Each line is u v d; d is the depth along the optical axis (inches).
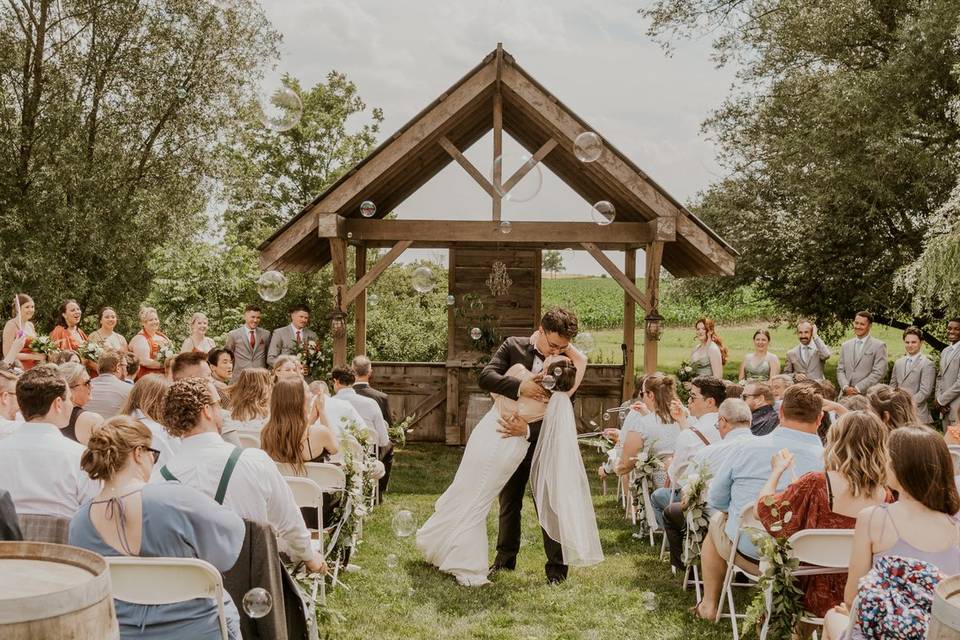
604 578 227.5
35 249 763.4
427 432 500.7
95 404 256.7
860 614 111.5
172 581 107.3
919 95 681.0
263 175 1186.0
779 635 151.9
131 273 852.6
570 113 383.2
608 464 320.8
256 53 895.7
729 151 848.3
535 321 497.0
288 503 137.3
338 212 401.1
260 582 122.0
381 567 233.9
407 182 472.7
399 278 858.8
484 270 496.4
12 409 187.3
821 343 423.2
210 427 135.0
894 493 164.9
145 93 855.1
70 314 374.9
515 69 385.7
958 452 217.3
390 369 499.2
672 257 463.5
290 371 248.4
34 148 794.8
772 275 821.9
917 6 682.2
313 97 1200.2
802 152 737.0
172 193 884.0
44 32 808.3
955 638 78.5
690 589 217.8
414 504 330.3
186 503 114.0
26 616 71.7
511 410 225.0
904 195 709.9
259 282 322.7
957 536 121.3
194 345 381.4
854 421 153.8
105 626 77.5
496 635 183.3
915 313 553.0
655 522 258.2
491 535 279.4
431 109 387.9
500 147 395.9
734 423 206.7
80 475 144.7
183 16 865.5
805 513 154.9
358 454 217.9
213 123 885.2
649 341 399.2
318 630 179.9
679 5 833.5
